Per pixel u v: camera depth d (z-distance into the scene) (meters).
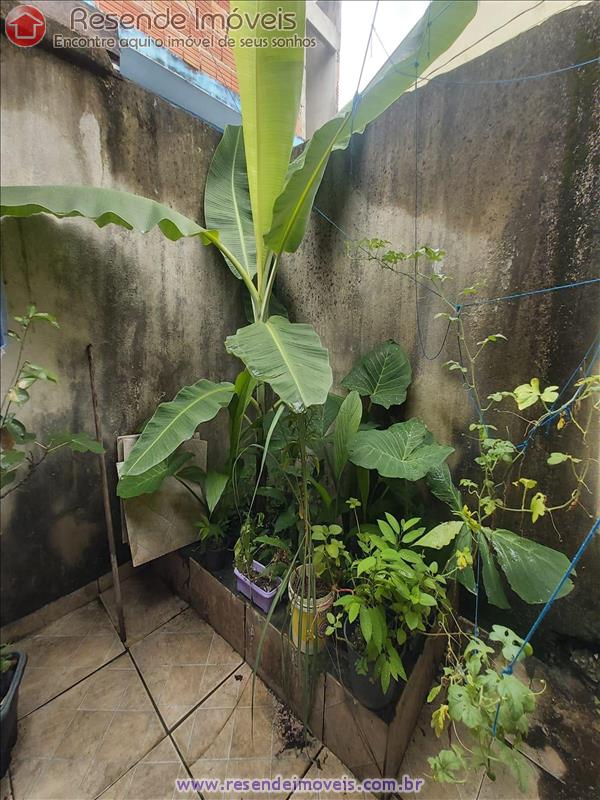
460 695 0.84
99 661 1.61
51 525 1.74
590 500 1.42
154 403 2.02
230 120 2.22
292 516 1.64
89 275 1.69
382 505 1.73
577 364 1.38
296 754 1.28
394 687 1.18
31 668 1.57
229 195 2.00
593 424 1.37
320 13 3.57
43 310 1.57
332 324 2.13
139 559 1.79
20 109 1.40
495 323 1.55
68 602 1.85
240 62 1.28
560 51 1.28
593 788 1.18
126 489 1.59
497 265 1.51
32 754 1.27
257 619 1.53
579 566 1.47
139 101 1.73
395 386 1.78
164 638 1.73
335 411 1.81
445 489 1.46
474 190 1.53
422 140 1.65
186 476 1.85
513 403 1.55
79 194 1.32
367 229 1.90
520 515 1.60
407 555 1.15
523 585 1.17
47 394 1.63
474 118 1.50
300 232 1.63
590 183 1.28
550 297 1.41
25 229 1.48
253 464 2.05
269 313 2.19
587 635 1.49
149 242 1.87
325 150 1.35
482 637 1.70
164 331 2.00
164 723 1.37
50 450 1.48
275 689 1.49
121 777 1.21
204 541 1.88
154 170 1.82
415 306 1.79
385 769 1.14
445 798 1.16
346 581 1.38
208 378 2.24
